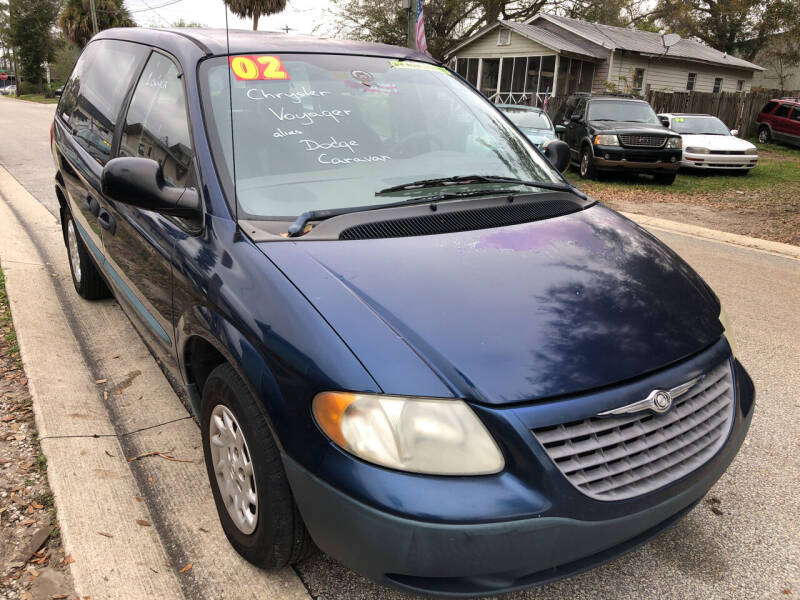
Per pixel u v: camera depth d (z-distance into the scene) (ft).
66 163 14.01
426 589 5.87
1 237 20.21
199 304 7.73
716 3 126.93
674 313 7.36
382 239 7.68
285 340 6.37
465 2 103.30
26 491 8.91
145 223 9.61
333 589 7.44
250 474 7.18
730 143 51.72
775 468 10.16
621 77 81.66
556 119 57.36
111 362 12.72
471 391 5.87
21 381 11.87
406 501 5.60
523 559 5.78
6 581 7.38
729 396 7.44
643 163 45.16
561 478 5.82
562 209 9.41
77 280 15.44
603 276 7.59
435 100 10.87
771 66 126.11
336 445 5.92
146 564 7.68
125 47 12.42
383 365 5.96
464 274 7.13
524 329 6.47
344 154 9.18
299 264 7.01
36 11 215.10
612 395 6.18
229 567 7.70
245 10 77.61
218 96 9.06
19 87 223.51
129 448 10.01
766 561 8.11
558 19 89.30
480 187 9.50
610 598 7.47
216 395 7.47
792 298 18.89
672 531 8.63
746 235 28.71
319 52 10.54
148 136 10.07
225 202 8.02
